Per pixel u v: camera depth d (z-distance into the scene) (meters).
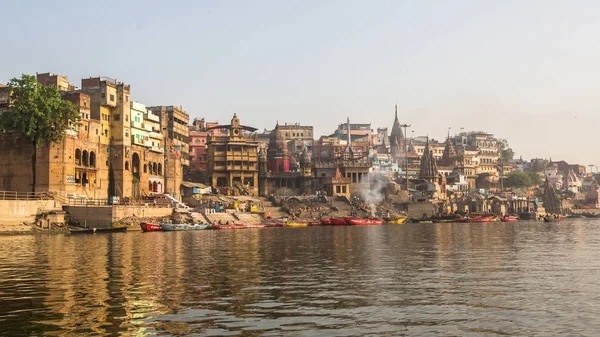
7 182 90.50
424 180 180.62
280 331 18.84
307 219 132.75
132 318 20.67
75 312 21.70
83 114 95.75
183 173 145.75
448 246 55.84
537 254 46.28
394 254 46.28
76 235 76.38
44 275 31.94
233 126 144.25
